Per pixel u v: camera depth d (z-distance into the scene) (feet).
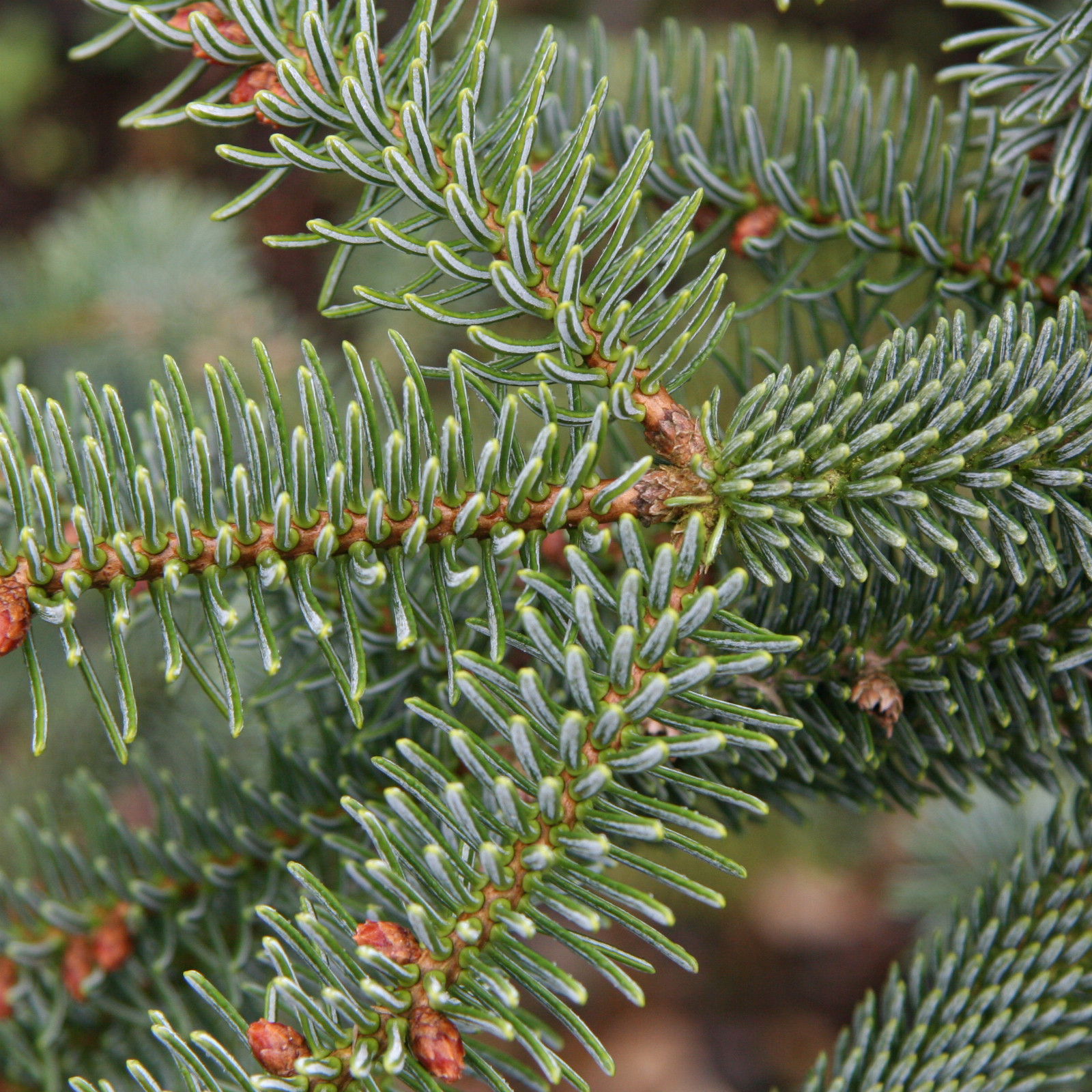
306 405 1.63
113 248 3.41
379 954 1.56
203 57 1.67
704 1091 4.60
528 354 1.63
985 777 1.77
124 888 1.86
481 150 1.68
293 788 1.82
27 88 5.34
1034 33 1.74
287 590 1.80
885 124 1.83
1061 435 1.63
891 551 1.75
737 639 1.60
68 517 1.77
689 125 1.85
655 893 4.49
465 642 1.76
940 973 1.77
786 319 1.82
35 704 1.61
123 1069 1.88
